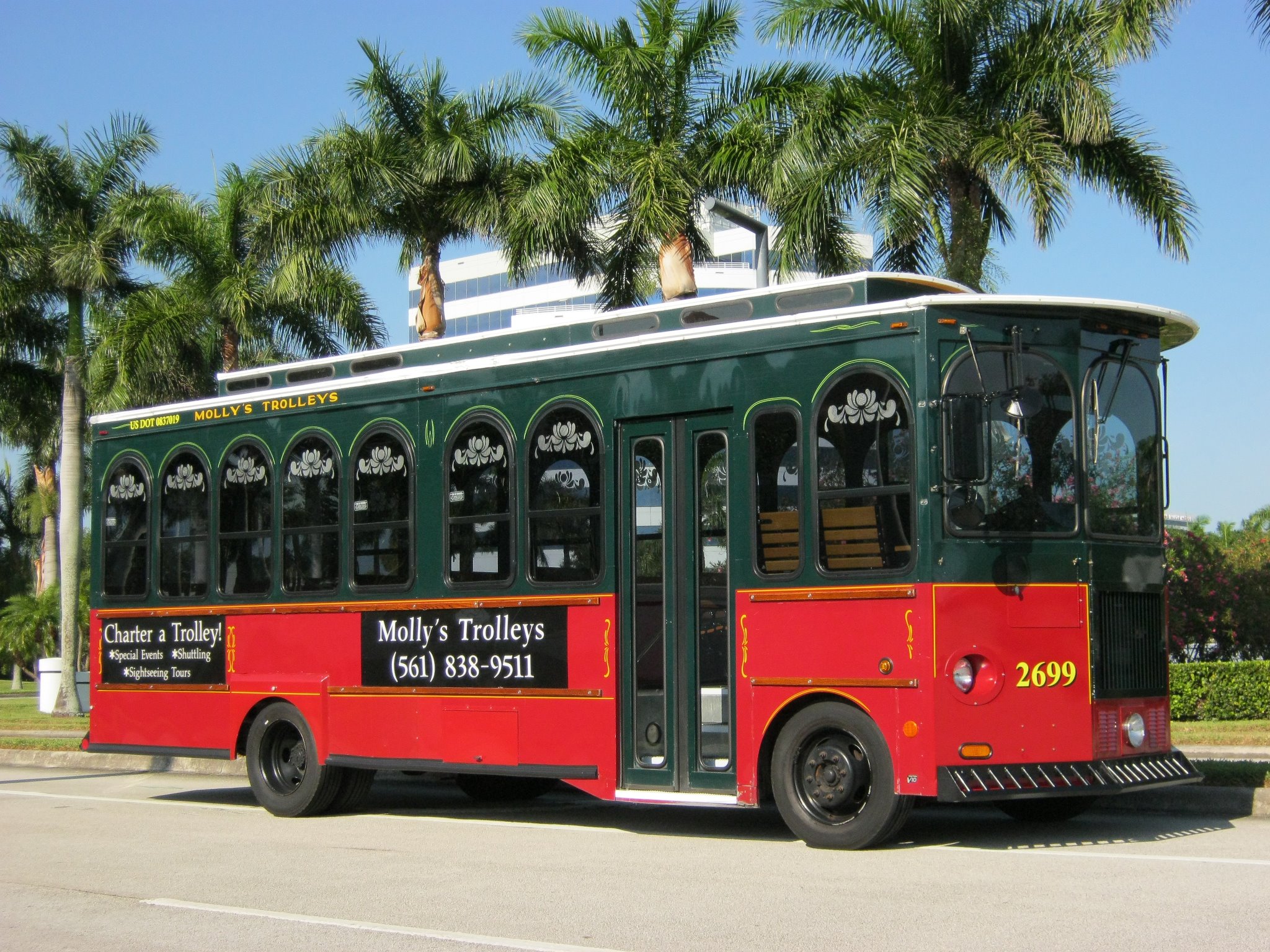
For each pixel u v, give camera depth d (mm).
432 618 11984
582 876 8984
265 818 12914
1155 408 10445
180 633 14047
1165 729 10242
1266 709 19641
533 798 14430
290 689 12953
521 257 22625
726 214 18734
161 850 10703
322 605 12836
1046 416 9711
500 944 6988
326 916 7879
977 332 9531
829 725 9555
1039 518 9570
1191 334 10797
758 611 9961
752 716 9930
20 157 29328
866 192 18516
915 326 9414
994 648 9266
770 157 20656
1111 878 8312
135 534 14586
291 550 13148
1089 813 11586
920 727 9070
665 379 10656
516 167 23312
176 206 27344
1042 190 18219
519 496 11477
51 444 37125
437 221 24516
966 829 10758
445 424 12078
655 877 8836
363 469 12656
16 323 30922
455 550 11883
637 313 11180
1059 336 9844
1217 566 23094
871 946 6672
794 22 19984
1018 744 9273
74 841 11336
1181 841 9781
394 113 24125
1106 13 18844
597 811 13102
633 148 20984
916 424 9305
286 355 28328
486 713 11516
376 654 12375
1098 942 6609
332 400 12953
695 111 21797
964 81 19891
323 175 23906
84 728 24344
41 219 30031
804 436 9844
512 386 11633
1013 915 7266
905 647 9195
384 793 15188
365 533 12570
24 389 32812
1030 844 9812
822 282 10211
